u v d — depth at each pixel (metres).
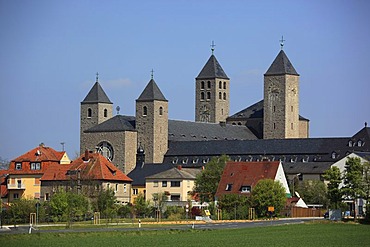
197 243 169.25
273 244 167.62
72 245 164.62
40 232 191.75
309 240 176.12
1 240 173.88
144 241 173.12
